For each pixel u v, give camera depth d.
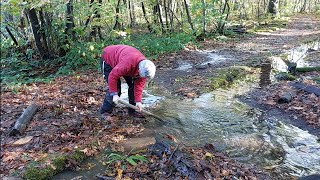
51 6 9.48
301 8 31.39
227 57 10.80
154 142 4.75
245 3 24.61
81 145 4.57
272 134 5.13
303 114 5.75
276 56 10.50
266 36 15.40
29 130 5.13
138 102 5.18
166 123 5.50
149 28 15.30
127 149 4.57
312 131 5.20
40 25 10.22
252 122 5.59
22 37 11.34
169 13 15.32
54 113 5.81
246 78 8.30
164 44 11.98
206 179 3.71
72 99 6.58
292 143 4.83
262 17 22.41
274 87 7.28
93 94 6.91
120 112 5.83
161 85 7.80
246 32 16.56
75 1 11.12
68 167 4.14
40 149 4.50
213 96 6.94
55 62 10.02
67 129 5.12
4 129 5.22
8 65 9.95
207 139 4.95
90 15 10.48
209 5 14.70
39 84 7.92
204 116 5.84
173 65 9.86
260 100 6.57
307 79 7.78
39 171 3.93
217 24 16.77
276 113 5.94
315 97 6.36
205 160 4.09
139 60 4.76
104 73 5.34
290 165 4.23
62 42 10.16
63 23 10.06
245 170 4.00
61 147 4.53
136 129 5.20
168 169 3.93
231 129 5.31
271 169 4.14
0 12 9.76
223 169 3.95
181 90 7.28
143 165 4.08
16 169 4.00
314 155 4.48
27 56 10.61
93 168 4.14
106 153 4.48
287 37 14.92
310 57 10.68
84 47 9.77
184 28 14.85
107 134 4.98
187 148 4.45
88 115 5.75
